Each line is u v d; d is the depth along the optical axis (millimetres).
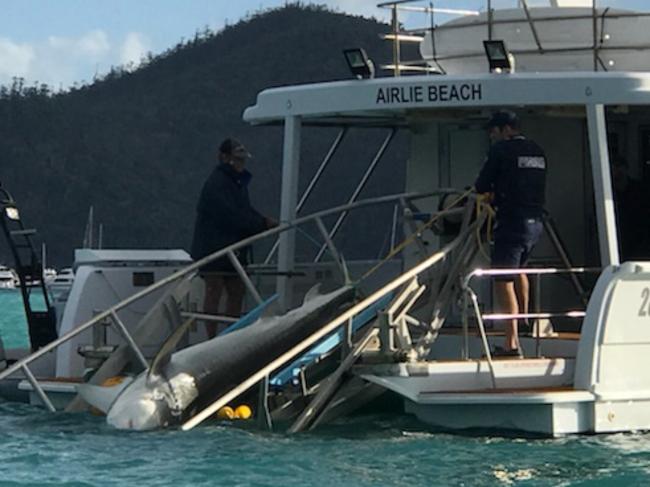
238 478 9555
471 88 11961
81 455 10312
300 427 10977
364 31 131125
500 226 11578
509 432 10820
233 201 13242
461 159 13602
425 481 9508
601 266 12070
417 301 12070
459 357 12156
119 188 121125
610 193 11711
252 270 13242
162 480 9531
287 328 11617
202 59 142875
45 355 13578
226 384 11352
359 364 11023
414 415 11297
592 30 12883
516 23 13164
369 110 12586
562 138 13352
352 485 9367
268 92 13383
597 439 10742
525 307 11633
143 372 11523
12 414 12180
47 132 128125
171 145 128250
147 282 13352
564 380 11172
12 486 9430
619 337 10883
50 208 119875
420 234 12336
